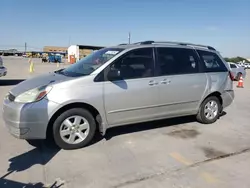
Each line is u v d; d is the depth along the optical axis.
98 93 4.44
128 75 4.77
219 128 5.78
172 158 4.15
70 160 4.02
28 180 3.42
